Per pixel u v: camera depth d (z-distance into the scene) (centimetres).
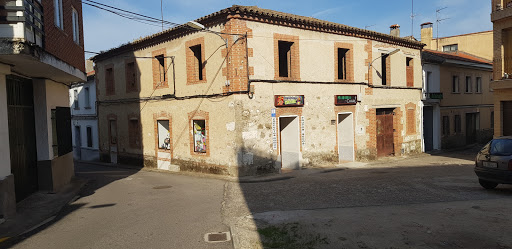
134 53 1820
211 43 1388
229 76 1319
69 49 1038
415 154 2102
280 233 631
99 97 2155
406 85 2031
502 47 1605
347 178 1264
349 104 1680
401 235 588
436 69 2266
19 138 941
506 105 1620
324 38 1574
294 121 1504
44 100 1061
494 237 557
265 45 1375
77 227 720
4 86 784
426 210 743
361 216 718
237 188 1130
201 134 1495
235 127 1311
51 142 1097
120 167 1905
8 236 664
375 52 1814
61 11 979
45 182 1060
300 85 1494
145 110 1781
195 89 1478
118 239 635
